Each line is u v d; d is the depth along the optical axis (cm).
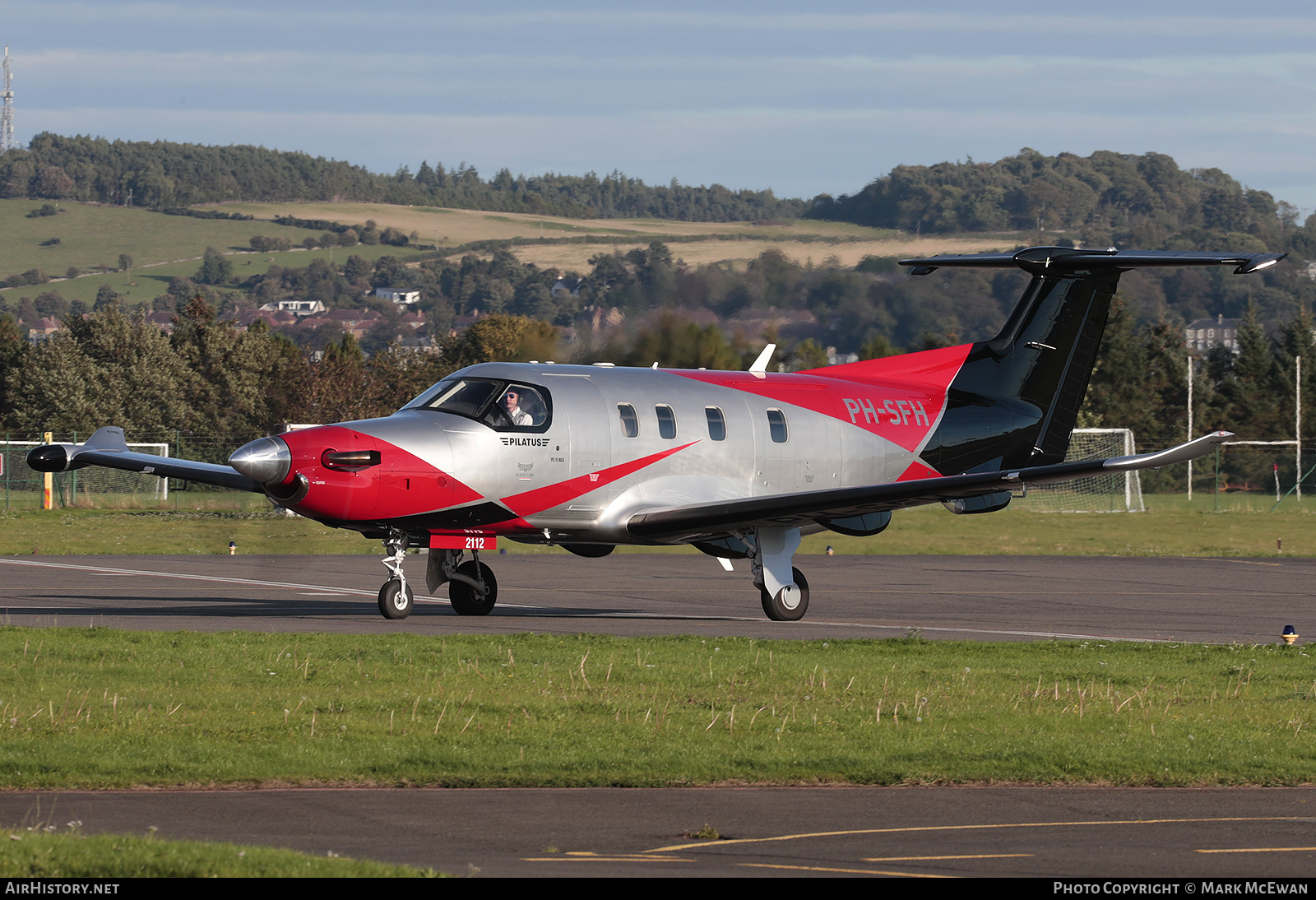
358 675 4744
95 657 5022
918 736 3959
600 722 4062
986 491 6694
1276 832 2973
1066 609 8038
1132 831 2969
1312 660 5619
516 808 3117
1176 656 5716
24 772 3316
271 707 4181
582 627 6731
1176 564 11475
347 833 2870
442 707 4219
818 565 11225
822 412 7900
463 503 6825
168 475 7444
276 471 6431
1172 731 4100
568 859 2680
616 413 7238
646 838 2856
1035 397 8631
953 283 18725
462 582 7256
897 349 17875
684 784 3381
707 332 14688
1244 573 10688
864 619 7438
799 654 5538
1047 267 8375
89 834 2798
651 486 7312
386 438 6669
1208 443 5634
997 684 4844
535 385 7100
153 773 3344
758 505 6906
